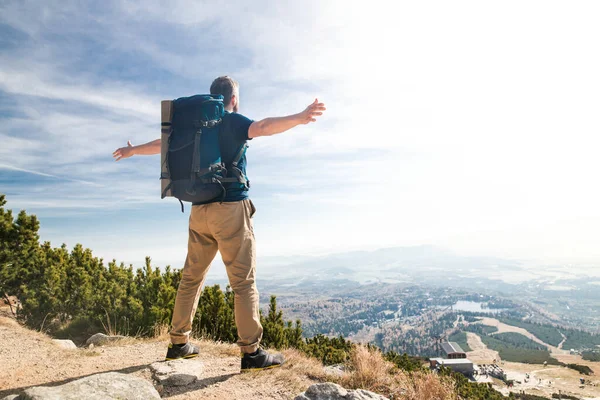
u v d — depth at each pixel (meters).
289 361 3.52
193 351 3.39
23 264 8.99
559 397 87.62
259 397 2.65
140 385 2.30
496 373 124.75
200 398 2.56
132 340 4.58
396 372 3.85
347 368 3.77
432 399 3.28
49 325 7.61
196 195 2.69
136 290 7.38
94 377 2.20
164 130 2.79
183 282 3.21
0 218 8.87
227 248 2.87
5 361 3.30
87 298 7.48
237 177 2.84
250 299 2.95
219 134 2.79
